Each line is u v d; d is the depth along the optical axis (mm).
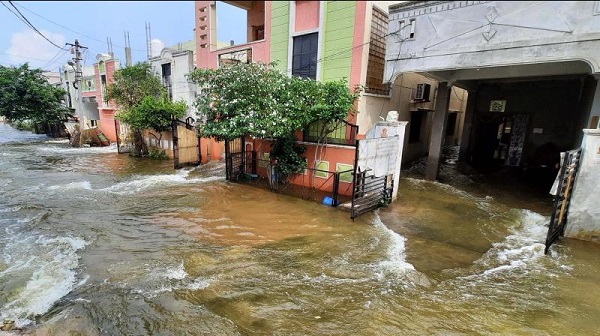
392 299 3822
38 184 8812
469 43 6250
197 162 12500
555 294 4016
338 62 8344
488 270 4605
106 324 3270
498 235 5922
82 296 3729
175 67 14312
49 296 3715
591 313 3646
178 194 8211
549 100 10914
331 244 5359
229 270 4402
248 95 7926
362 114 8430
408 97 10844
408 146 11984
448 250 5246
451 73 8805
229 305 3631
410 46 7117
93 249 4980
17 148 10336
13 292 3771
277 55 9547
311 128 8789
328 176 8516
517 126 11797
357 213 6695
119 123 15734
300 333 3209
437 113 9461
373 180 7137
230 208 7188
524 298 3914
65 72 17891
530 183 9828
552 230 5188
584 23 4980
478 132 12656
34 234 5496
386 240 5570
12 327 3168
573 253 5148
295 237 5633
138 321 3328
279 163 8883
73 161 12375
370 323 3377
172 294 3801
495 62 5980
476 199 8125
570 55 5180
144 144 14438
